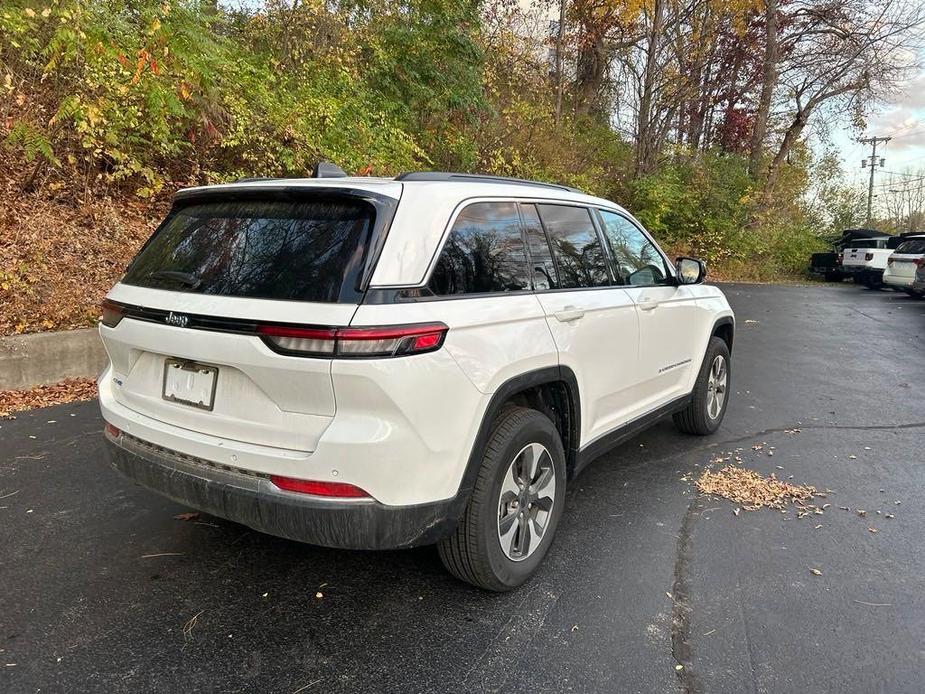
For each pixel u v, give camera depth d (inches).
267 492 96.8
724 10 795.4
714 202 854.5
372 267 95.0
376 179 114.3
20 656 98.0
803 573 128.2
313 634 105.6
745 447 201.8
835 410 245.9
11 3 269.7
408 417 94.4
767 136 1009.5
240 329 95.4
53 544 130.8
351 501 94.2
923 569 130.5
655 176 823.7
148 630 105.3
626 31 816.9
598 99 889.5
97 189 312.2
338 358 90.0
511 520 117.2
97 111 272.4
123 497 152.1
